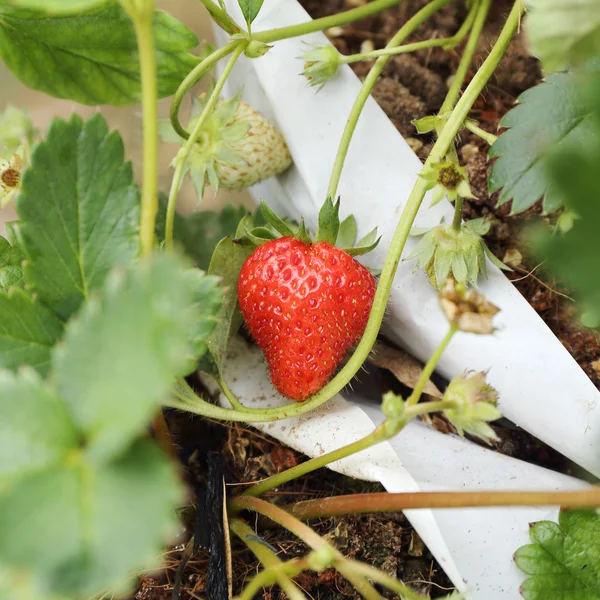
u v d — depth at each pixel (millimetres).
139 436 103
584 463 180
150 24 120
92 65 191
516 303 184
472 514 166
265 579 135
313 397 177
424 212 193
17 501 97
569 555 164
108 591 177
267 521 189
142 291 96
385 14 252
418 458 176
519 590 162
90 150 146
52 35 182
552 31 136
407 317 192
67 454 100
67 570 93
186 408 173
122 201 147
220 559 172
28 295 147
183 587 181
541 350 179
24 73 194
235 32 183
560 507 168
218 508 177
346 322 178
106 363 96
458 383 134
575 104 172
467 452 184
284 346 176
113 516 96
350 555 182
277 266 176
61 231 146
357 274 179
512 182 177
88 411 96
